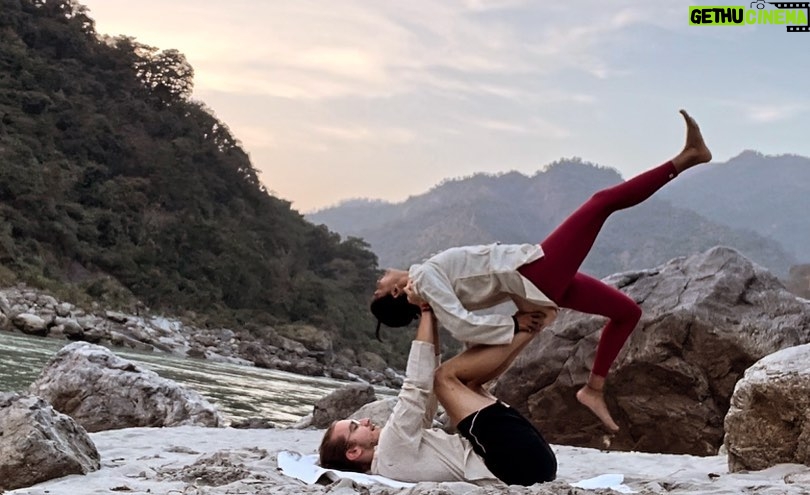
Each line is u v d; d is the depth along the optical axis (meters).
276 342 68.50
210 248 79.62
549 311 4.98
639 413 11.18
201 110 97.56
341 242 109.81
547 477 4.93
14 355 26.58
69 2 92.38
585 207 4.95
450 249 5.09
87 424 10.15
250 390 28.84
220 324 67.69
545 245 4.91
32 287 51.28
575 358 11.52
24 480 4.84
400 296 5.23
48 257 61.53
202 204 86.88
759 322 10.98
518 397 11.95
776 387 5.82
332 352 72.56
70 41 89.81
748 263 11.68
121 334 49.69
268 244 94.56
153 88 96.00
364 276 105.88
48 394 10.30
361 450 5.18
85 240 67.50
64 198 70.25
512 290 4.93
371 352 83.12
